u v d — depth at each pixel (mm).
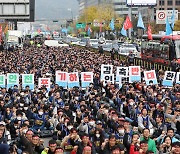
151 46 74125
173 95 32156
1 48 96812
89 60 62688
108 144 18344
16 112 23656
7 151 16734
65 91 33688
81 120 23547
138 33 165750
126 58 69938
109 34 179250
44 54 82438
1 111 26328
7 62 60625
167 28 70375
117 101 29656
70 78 37812
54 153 16469
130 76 39375
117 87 37438
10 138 21172
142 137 19172
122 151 16938
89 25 173250
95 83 39656
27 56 75938
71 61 62969
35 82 41094
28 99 30766
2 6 60781
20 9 61188
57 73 37781
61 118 23062
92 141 19219
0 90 33562
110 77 39312
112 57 74500
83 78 38469
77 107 28000
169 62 61656
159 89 34281
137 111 26016
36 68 53125
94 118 23547
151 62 60562
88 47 107375
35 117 26141
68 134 20984
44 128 26125
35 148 18422
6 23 108250
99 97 29750
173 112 25281
